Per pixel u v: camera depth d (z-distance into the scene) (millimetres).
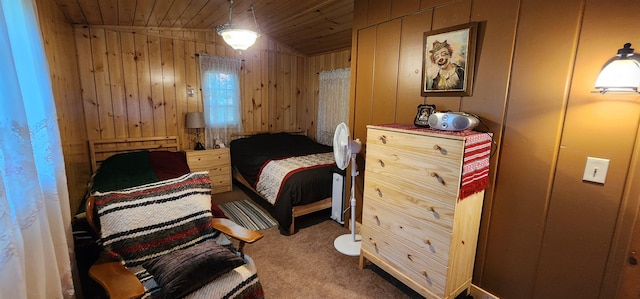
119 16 3061
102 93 3533
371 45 2439
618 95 1283
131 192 1649
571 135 1437
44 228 1081
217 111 4316
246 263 1588
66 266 1289
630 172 1283
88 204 1545
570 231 1482
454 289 1733
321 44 4316
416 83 2115
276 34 4297
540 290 1626
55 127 1363
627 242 1321
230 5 2863
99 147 3564
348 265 2297
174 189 1753
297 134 5027
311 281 2094
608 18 1290
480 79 1752
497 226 1769
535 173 1578
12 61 940
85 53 3377
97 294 1594
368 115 2545
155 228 1581
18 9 1132
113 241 1464
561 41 1429
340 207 2949
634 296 1341
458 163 1490
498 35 1649
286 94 5008
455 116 1655
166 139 4004
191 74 4113
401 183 1818
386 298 1929
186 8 2902
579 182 1431
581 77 1386
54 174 1258
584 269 1458
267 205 3584
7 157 933
